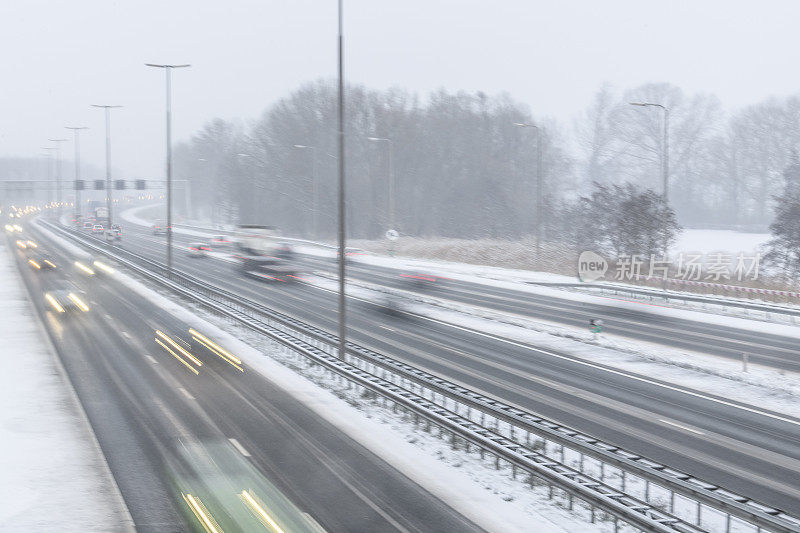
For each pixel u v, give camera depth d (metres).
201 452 15.01
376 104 122.25
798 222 58.28
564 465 17.31
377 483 17.50
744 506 14.02
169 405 23.88
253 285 56.88
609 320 42.16
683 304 48.53
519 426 20.05
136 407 23.64
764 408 24.09
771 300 48.41
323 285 56.81
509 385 26.77
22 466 18.53
